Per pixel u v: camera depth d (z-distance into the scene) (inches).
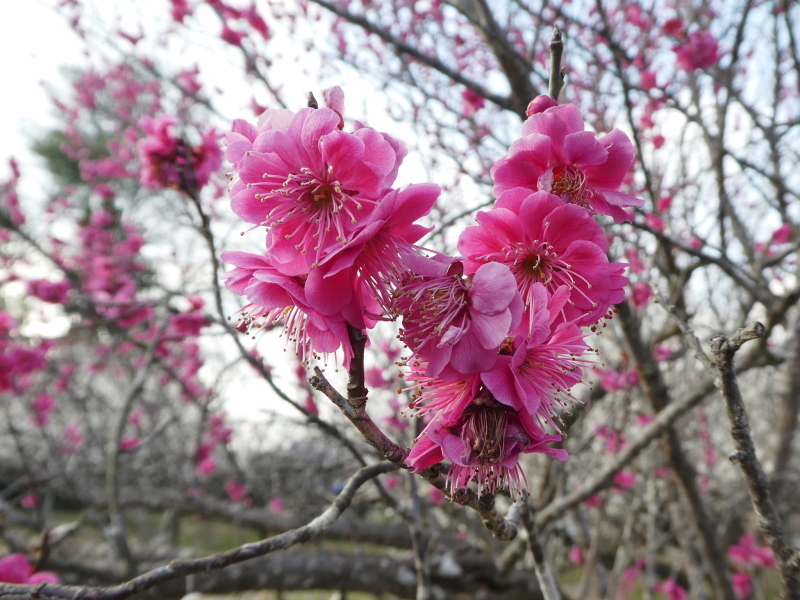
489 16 134.3
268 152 50.0
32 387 286.8
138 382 163.6
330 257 46.2
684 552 188.4
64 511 346.6
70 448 301.7
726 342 52.1
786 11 168.6
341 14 133.0
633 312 125.6
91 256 328.5
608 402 198.4
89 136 503.5
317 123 50.0
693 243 174.1
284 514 249.1
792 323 194.4
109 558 210.7
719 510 231.3
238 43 210.7
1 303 305.9
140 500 259.0
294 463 251.4
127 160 354.0
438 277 48.4
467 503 54.2
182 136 121.1
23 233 273.1
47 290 210.2
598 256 49.4
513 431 46.3
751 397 278.2
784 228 185.5
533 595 179.9
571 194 53.0
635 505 179.5
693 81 200.1
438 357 46.9
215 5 215.5
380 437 49.6
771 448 221.5
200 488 277.4
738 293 183.0
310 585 189.2
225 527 361.1
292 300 50.6
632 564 229.3
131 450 161.5
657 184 176.9
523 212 50.1
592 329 53.8
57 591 48.9
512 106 133.8
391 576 185.6
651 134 189.9
